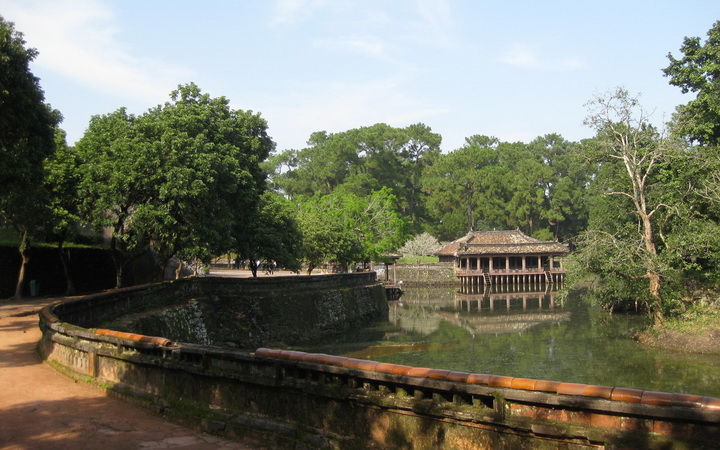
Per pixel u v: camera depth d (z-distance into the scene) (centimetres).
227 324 3030
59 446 838
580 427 624
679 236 3136
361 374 794
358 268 7644
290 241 4450
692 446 560
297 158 12150
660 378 2411
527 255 8888
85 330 1308
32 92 2167
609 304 4559
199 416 948
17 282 3198
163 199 2614
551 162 11981
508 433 672
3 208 2555
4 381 1232
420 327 4378
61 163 3000
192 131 2952
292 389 864
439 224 11325
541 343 3403
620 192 3441
